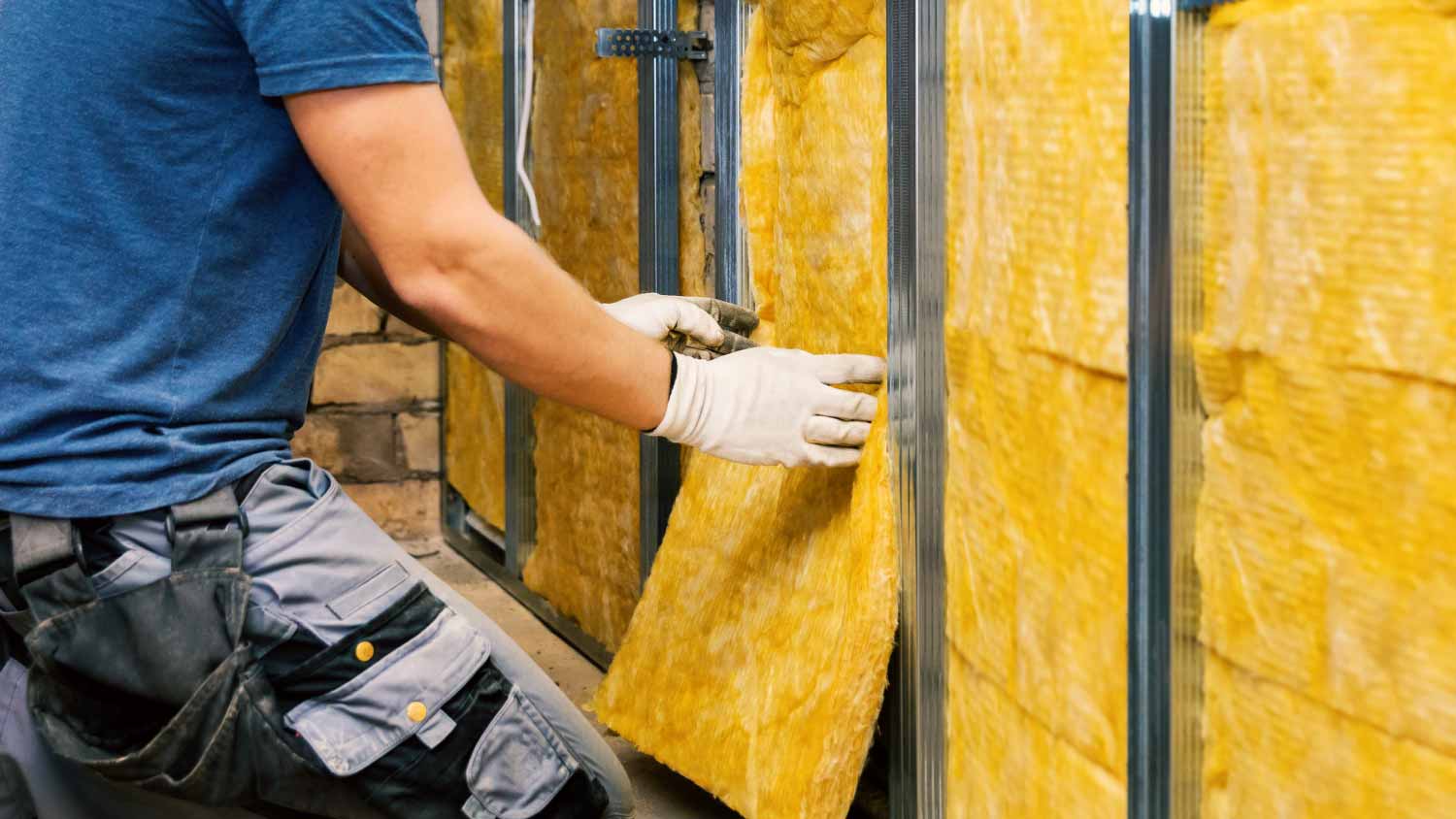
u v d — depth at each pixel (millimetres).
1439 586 805
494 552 3473
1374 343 833
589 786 1277
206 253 1080
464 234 1078
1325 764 904
